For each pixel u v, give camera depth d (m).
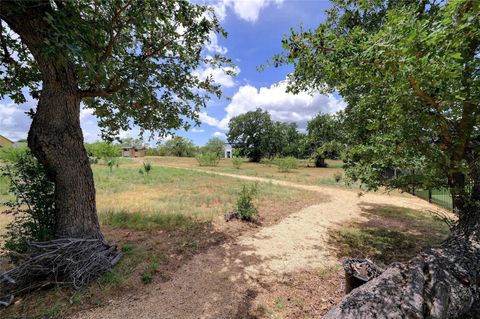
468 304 1.94
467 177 2.71
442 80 1.70
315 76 3.60
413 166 2.76
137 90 3.86
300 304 2.94
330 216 7.22
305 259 4.26
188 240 4.80
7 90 4.14
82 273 3.17
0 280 2.80
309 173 21.22
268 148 47.44
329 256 4.41
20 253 3.19
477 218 2.58
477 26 1.36
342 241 5.18
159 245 4.49
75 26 2.56
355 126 4.15
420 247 4.82
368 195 10.85
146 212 6.62
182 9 3.54
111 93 3.85
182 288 3.22
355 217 7.15
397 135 2.62
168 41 4.11
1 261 3.57
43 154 3.29
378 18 3.34
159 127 5.24
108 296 2.95
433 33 1.35
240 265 3.96
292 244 4.95
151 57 4.12
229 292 3.17
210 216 6.42
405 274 2.07
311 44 2.26
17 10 2.48
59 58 2.54
